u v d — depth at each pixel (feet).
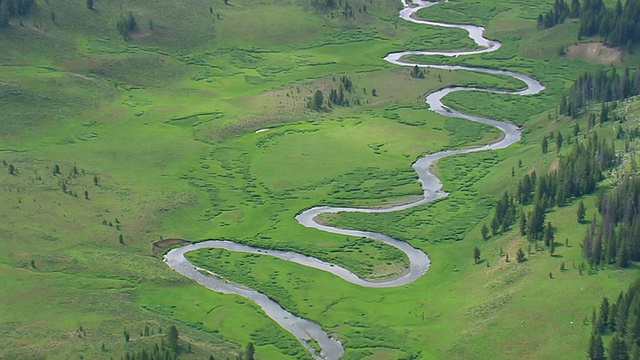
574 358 653.30
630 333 650.84
